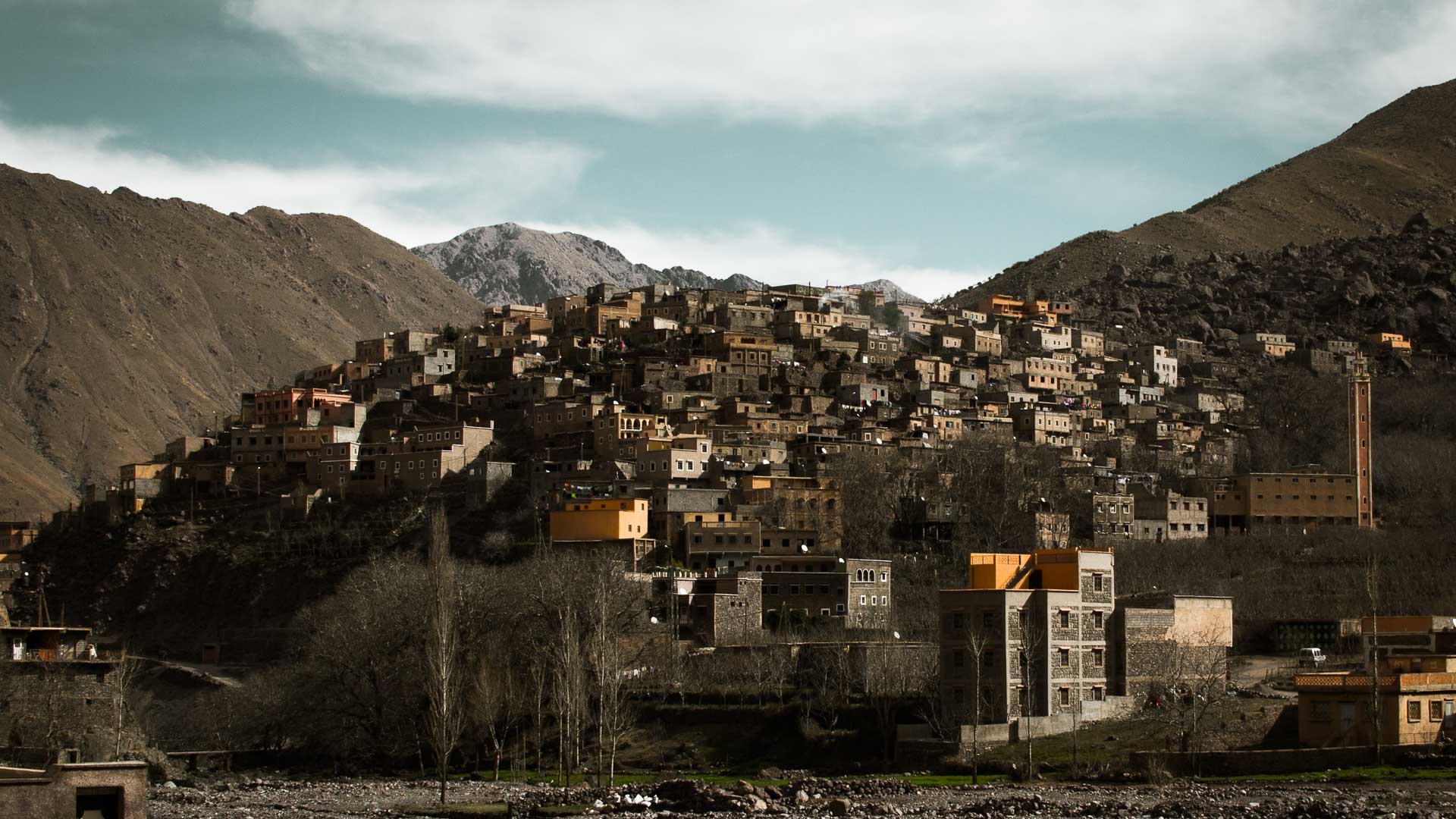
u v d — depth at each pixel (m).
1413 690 189.62
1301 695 194.50
